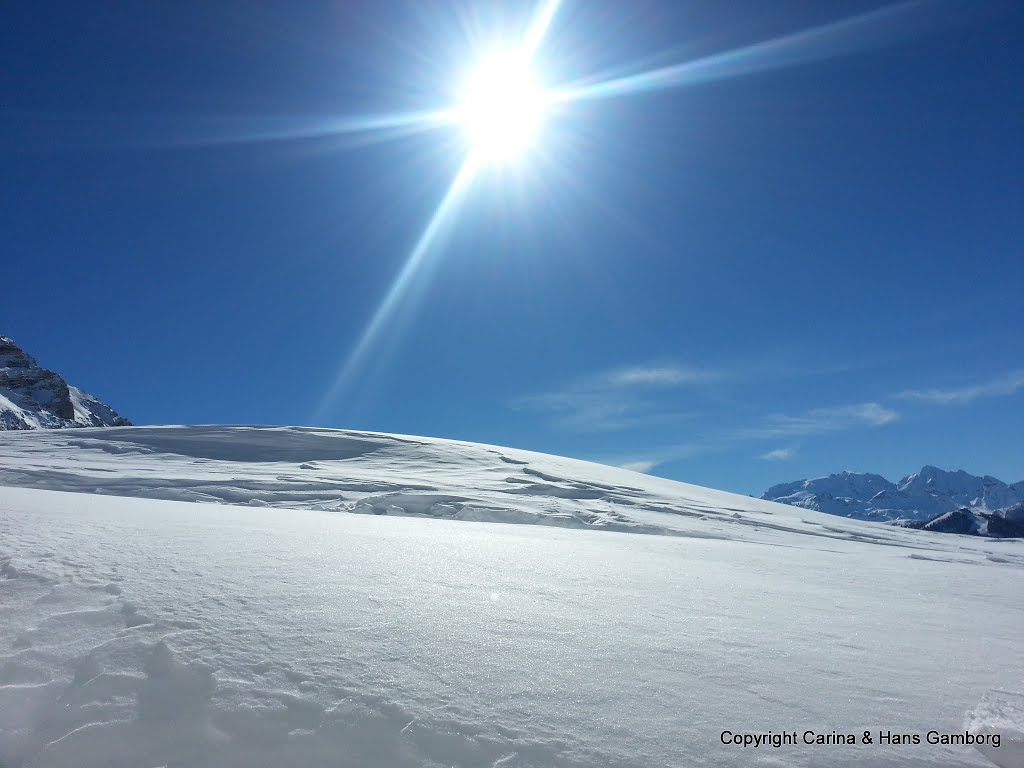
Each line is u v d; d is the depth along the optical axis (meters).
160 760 2.17
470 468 32.50
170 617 3.31
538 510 21.14
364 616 3.58
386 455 34.75
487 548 7.06
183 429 37.81
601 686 2.85
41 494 10.70
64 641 2.98
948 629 4.64
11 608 3.39
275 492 20.70
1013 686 3.17
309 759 2.20
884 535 25.81
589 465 40.09
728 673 3.12
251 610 3.54
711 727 2.50
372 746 2.28
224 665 2.79
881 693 2.96
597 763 2.21
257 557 5.02
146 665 2.77
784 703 2.78
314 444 35.88
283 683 2.67
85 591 3.70
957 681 3.21
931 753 2.37
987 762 2.32
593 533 13.43
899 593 6.81
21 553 4.59
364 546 6.11
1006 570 11.25
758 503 34.66
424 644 3.21
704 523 22.34
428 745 2.29
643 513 23.02
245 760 2.18
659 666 3.15
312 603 3.75
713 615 4.41
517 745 2.30
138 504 10.49
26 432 35.47
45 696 2.51
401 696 2.62
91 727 2.32
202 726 2.35
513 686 2.79
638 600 4.71
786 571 8.30
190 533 6.20
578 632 3.61
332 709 2.48
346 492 21.62
